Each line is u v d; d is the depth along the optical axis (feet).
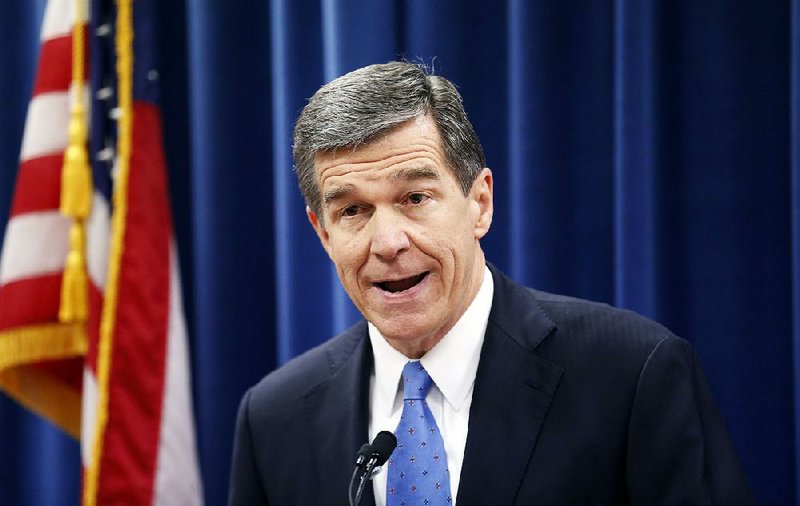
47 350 20.88
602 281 20.06
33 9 23.22
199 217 21.89
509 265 20.77
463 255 11.31
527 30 20.04
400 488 11.44
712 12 19.21
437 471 11.42
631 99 19.17
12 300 20.70
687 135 19.43
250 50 22.26
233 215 21.95
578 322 12.25
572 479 11.24
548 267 20.08
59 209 21.02
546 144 20.04
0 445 23.08
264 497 13.25
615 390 11.58
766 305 18.99
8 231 21.06
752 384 19.08
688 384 11.58
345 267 11.29
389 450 10.52
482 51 20.98
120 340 20.30
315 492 12.38
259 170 22.25
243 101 22.18
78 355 21.38
